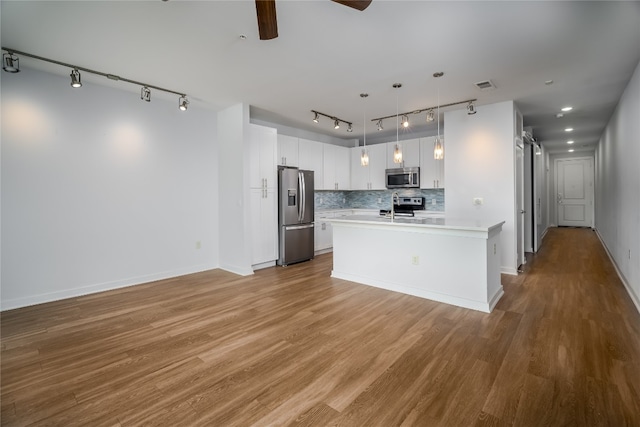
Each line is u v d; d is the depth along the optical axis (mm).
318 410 1695
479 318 2912
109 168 3879
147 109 4203
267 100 4336
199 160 4793
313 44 2730
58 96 3475
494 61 3061
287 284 4109
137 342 2504
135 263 4133
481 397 1780
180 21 2379
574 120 5441
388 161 6430
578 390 1820
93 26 2443
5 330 2729
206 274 4652
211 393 1851
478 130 4523
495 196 4410
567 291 3650
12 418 1650
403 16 2299
